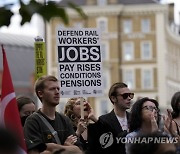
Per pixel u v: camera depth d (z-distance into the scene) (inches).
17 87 4033.0
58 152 327.0
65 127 449.4
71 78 524.7
